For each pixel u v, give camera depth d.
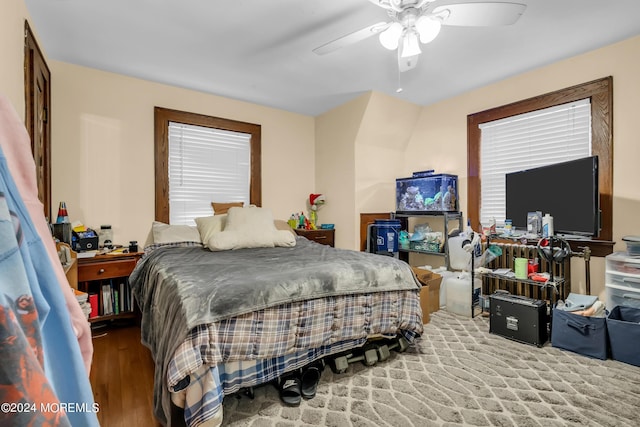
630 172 2.40
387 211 4.11
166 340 1.39
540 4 1.98
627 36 2.38
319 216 4.39
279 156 4.17
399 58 2.10
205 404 1.26
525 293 2.92
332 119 4.15
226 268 1.83
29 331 0.48
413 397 1.61
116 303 2.71
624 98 2.42
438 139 3.83
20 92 1.80
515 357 2.06
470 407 1.53
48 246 0.68
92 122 2.93
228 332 1.39
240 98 3.75
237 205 3.65
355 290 1.83
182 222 3.49
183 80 3.21
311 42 2.47
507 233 2.83
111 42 2.46
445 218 3.33
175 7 2.03
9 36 1.59
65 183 2.79
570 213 2.41
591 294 2.58
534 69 2.95
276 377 1.57
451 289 3.01
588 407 1.52
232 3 1.99
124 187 3.09
